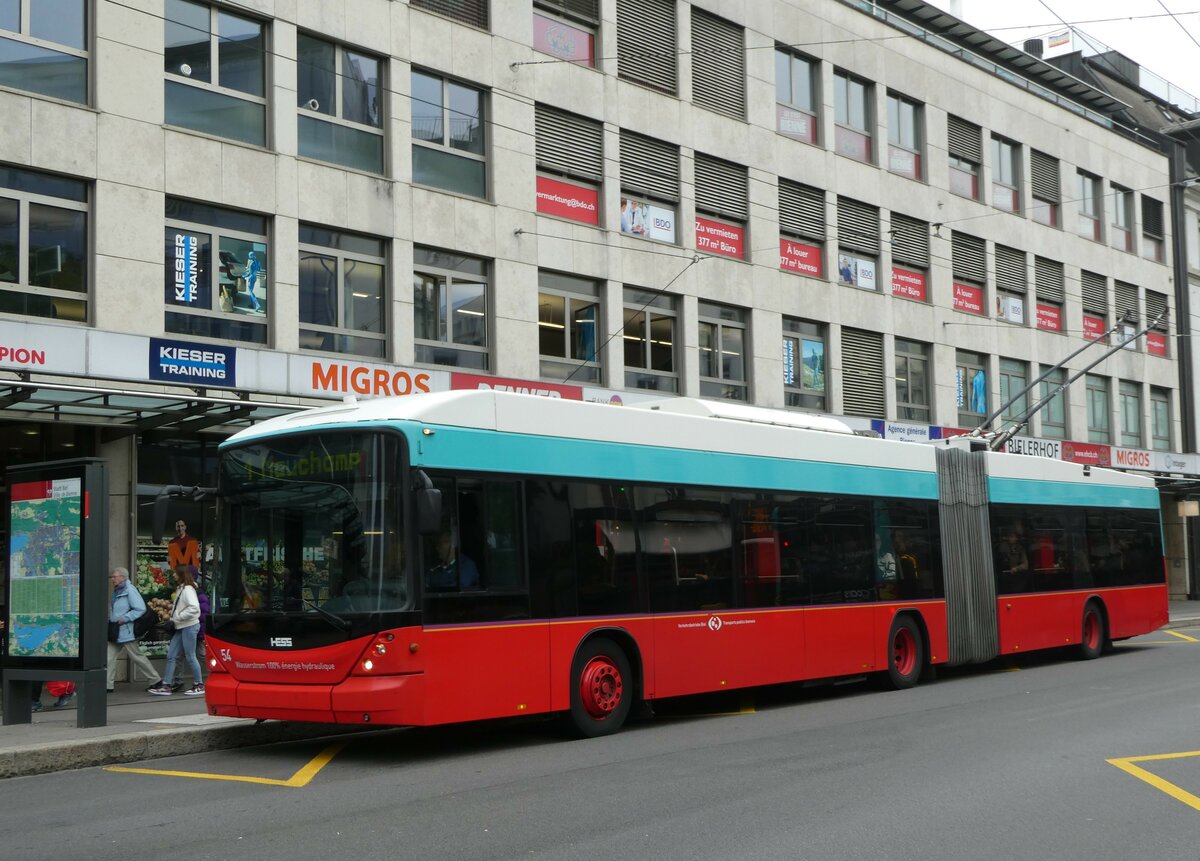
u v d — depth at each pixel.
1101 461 37.25
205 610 16.62
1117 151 40.44
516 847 7.02
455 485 10.77
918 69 32.41
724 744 11.19
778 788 8.80
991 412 34.06
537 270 22.64
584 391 23.05
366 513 10.40
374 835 7.39
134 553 17.64
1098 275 39.25
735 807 8.12
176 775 9.93
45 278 16.53
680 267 25.38
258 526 11.00
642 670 12.35
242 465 11.20
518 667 11.05
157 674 15.83
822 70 29.42
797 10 28.78
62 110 16.64
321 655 10.32
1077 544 20.50
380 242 20.52
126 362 16.58
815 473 15.17
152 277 17.38
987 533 18.34
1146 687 15.74
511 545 11.19
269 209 18.83
